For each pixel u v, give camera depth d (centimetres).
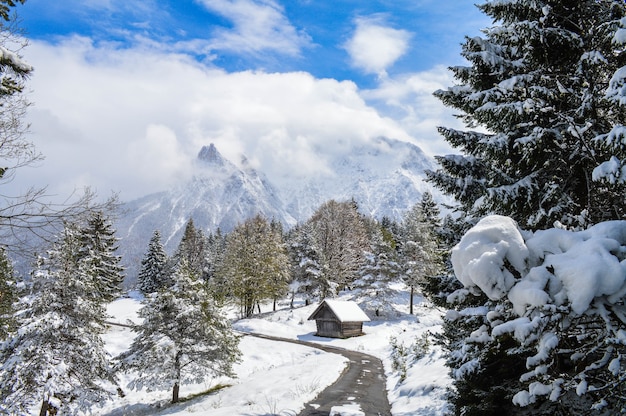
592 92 741
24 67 781
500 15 905
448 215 1048
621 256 473
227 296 5359
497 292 501
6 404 1586
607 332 478
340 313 4331
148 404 2200
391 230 9431
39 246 708
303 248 6041
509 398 762
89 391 1844
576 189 807
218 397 1992
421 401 1376
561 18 841
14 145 724
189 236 8938
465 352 773
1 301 1716
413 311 5516
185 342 2172
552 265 488
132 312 5453
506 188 777
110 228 3922
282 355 3325
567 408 633
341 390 1788
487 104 809
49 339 1755
